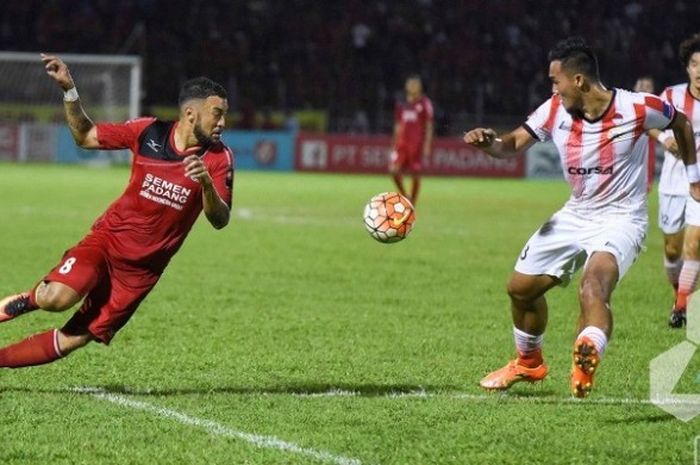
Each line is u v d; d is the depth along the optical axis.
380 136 143.62
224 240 61.31
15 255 52.09
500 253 57.62
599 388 26.34
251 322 35.22
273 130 150.62
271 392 25.33
